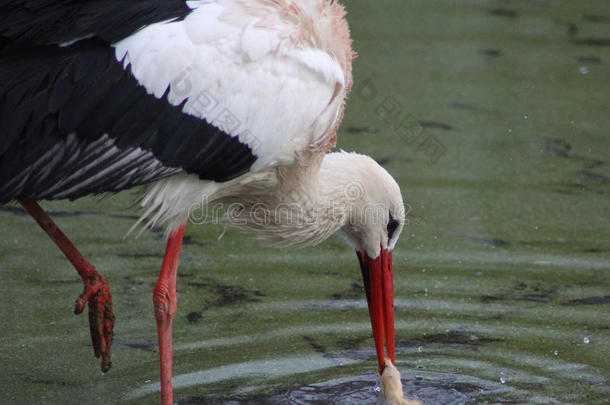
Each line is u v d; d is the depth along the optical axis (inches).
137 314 405.7
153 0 319.6
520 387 356.8
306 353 379.9
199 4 323.6
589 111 629.6
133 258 452.8
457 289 430.3
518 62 705.6
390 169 545.0
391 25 774.5
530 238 479.2
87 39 309.9
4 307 404.5
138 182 323.6
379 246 379.6
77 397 344.5
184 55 315.3
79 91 304.8
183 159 324.8
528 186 534.6
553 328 399.9
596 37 757.3
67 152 307.4
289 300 421.1
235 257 461.7
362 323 404.5
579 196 524.4
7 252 454.0
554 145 583.8
